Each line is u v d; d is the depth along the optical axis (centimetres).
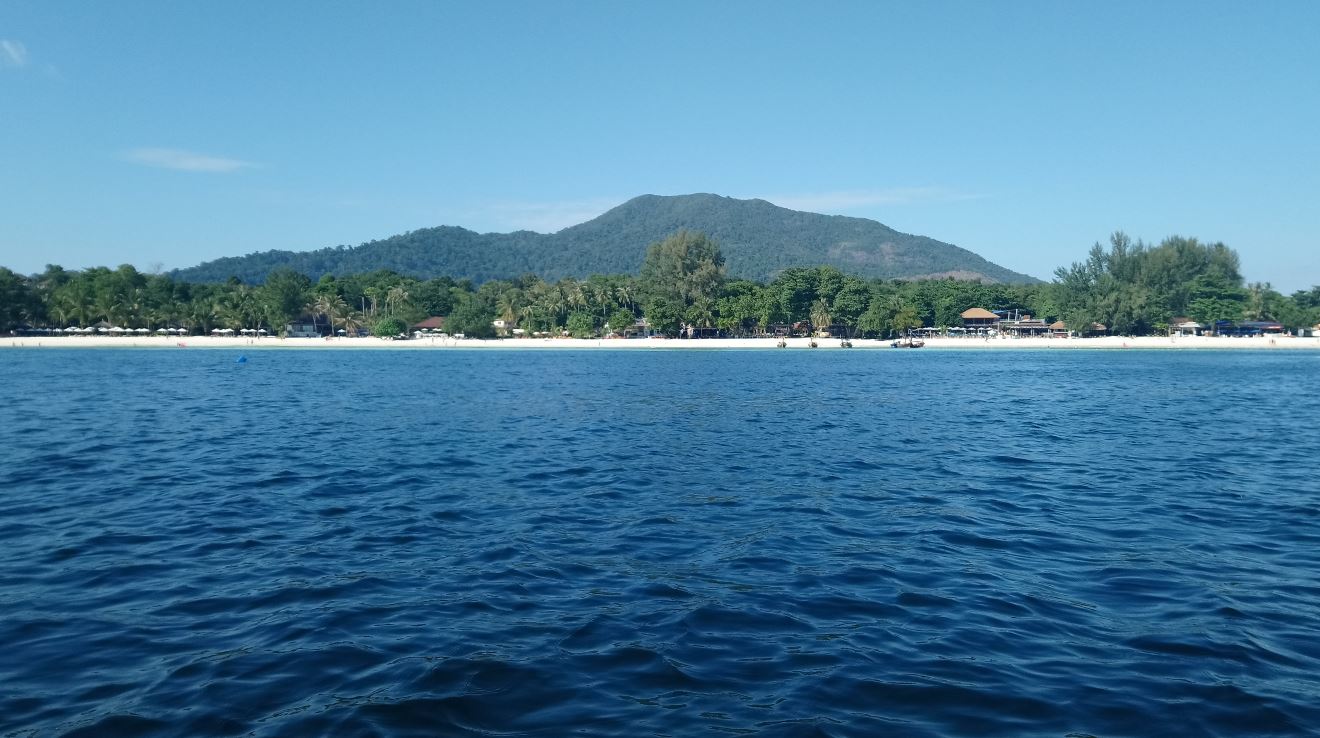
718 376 8519
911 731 907
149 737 889
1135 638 1192
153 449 3225
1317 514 2062
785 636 1196
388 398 5772
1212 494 2344
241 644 1162
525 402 5472
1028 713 952
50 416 4478
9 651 1133
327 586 1440
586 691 1005
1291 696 996
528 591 1414
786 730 906
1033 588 1436
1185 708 966
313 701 974
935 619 1273
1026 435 3769
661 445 3400
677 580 1483
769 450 3256
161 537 1803
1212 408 5162
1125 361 12256
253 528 1894
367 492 2347
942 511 2108
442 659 1102
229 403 5341
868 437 3684
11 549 1691
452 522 1969
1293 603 1351
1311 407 5238
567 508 2136
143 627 1230
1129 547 1733
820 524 1956
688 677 1047
